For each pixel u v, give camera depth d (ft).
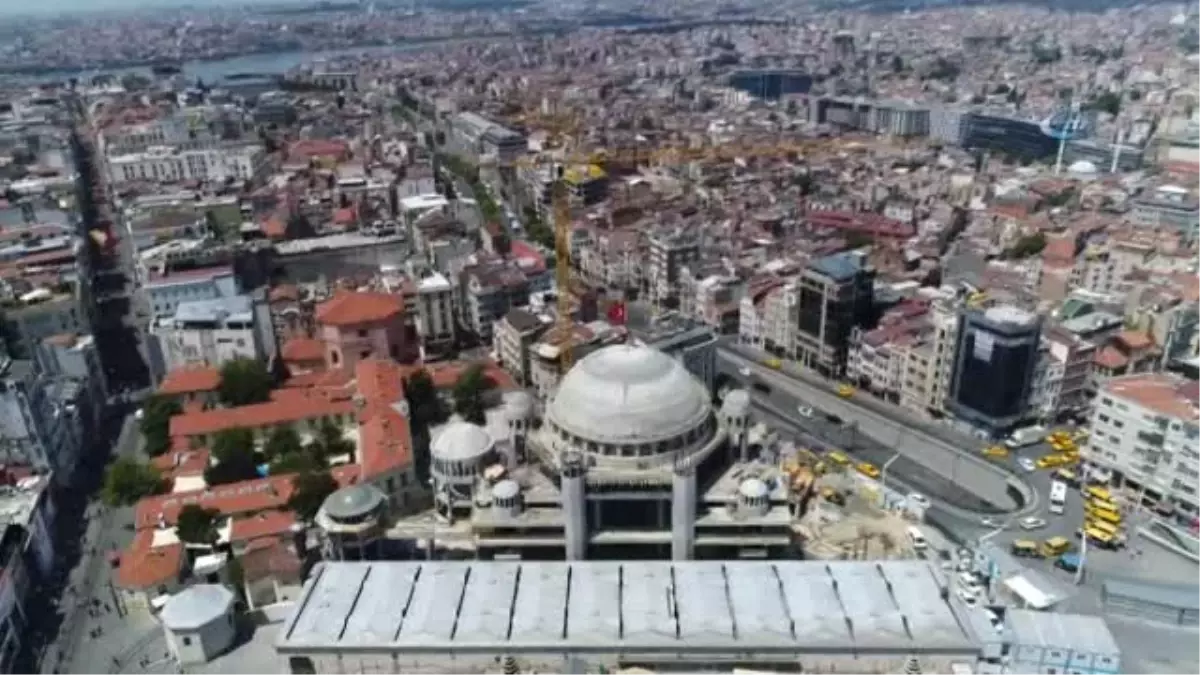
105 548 618.03
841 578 498.69
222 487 634.02
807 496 634.43
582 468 536.01
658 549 561.02
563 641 453.17
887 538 593.83
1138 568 573.74
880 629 456.86
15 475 638.12
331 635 458.50
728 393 648.38
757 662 456.86
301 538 576.61
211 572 549.54
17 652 514.27
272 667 496.23
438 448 595.88
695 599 482.69
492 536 557.74
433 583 500.33
